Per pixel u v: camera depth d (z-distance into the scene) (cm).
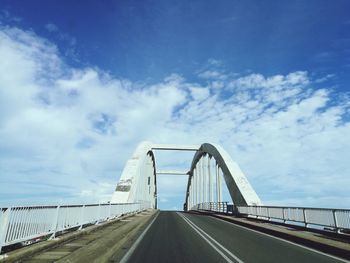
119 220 2200
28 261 680
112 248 939
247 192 3203
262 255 924
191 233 1554
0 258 627
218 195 4259
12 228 730
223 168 4038
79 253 789
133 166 4212
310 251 1028
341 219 1270
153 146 6353
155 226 1958
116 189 3781
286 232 1471
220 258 859
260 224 1991
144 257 863
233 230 1759
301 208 1639
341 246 1005
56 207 1009
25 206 785
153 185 7681
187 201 9194
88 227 1409
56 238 985
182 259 836
